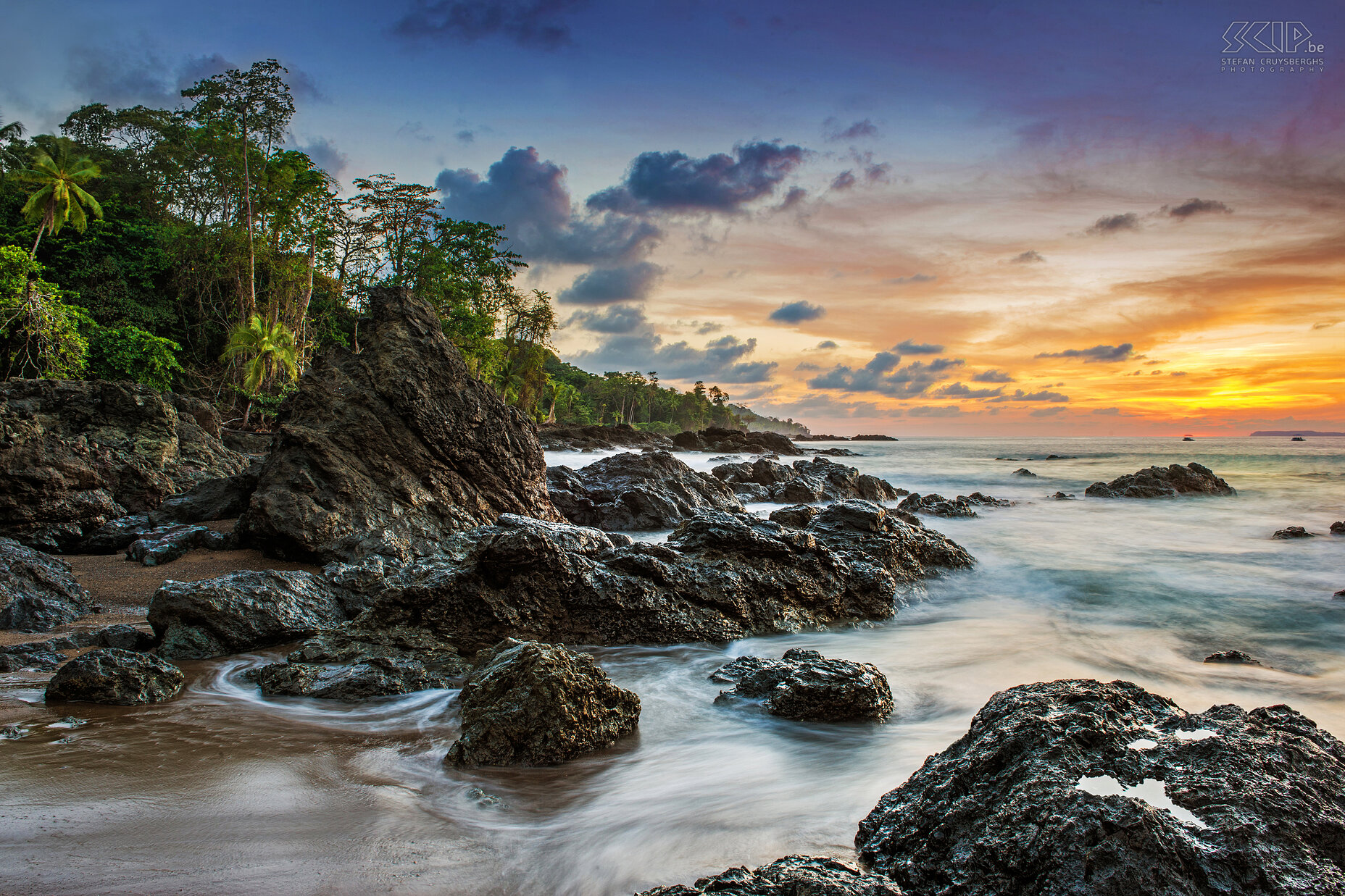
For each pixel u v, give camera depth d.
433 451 15.94
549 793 5.61
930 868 3.91
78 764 5.80
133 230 52.72
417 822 5.03
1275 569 16.41
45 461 16.48
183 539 14.49
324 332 61.09
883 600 12.23
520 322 85.88
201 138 52.78
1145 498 31.58
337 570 11.09
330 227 62.09
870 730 7.06
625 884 4.26
